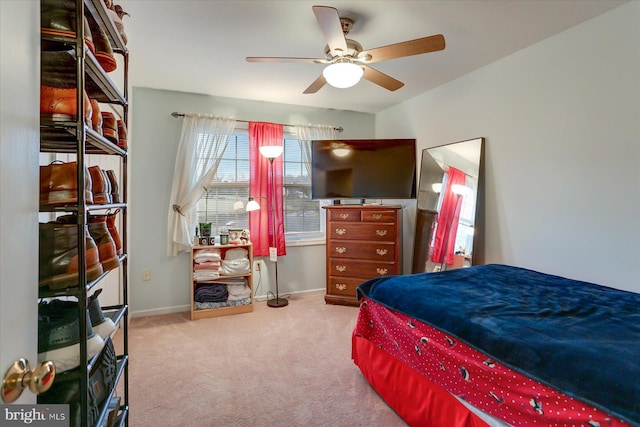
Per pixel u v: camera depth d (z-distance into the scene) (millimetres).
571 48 2291
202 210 3740
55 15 863
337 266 3795
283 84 3346
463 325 1432
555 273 2406
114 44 1402
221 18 2133
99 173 1135
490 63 2902
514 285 1953
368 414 1812
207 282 3521
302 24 2213
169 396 1970
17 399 539
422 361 1624
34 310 621
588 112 2199
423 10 2068
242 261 3516
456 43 2520
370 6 2020
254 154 3814
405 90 3621
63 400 873
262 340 2787
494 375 1253
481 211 2955
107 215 1301
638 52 1950
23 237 579
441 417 1513
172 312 3523
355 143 3932
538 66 2512
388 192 3859
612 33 2066
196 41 2441
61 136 1017
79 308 890
